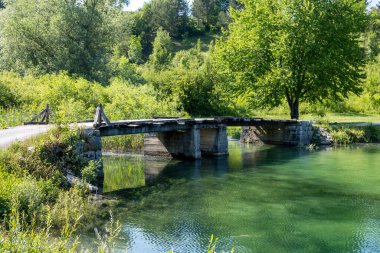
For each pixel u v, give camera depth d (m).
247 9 27.16
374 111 38.72
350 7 25.91
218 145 19.22
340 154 19.97
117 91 24.69
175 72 36.25
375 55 53.06
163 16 103.25
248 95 27.19
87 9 35.62
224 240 7.71
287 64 25.22
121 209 9.68
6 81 22.45
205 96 35.41
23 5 34.09
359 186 12.50
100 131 13.03
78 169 11.21
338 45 25.23
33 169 9.71
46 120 15.55
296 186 12.54
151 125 15.27
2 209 7.23
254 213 9.52
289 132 23.98
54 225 7.66
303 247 7.39
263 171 15.22
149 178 13.89
